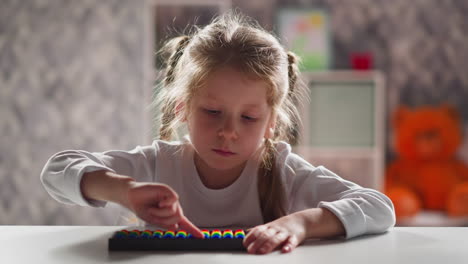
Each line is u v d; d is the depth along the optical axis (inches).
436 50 142.4
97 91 124.0
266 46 36.3
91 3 124.3
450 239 28.3
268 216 40.6
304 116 128.8
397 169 136.6
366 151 130.0
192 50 37.6
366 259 23.3
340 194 36.7
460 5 142.3
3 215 124.3
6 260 23.2
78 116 124.0
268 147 40.7
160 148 42.5
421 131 134.0
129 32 123.8
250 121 34.6
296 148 128.8
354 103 130.3
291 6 142.4
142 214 28.4
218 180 40.9
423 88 142.2
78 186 32.1
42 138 124.4
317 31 138.3
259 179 40.6
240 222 40.8
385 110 142.0
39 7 124.5
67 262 22.8
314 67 137.4
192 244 25.2
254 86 34.0
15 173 124.6
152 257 23.7
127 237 25.4
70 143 124.0
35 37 124.4
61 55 124.3
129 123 123.5
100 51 124.0
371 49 142.6
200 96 34.3
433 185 132.7
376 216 31.1
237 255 24.3
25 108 124.8
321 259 23.4
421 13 142.6
